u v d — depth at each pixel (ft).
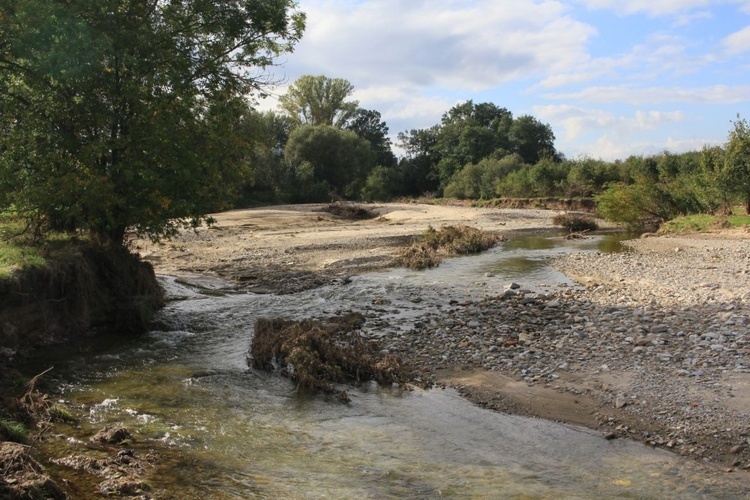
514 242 105.91
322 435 26.91
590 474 23.09
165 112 48.93
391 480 22.53
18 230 50.24
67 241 49.42
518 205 210.38
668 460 24.12
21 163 47.16
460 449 25.48
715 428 26.27
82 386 32.55
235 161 56.80
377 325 46.21
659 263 72.23
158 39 49.75
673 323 42.37
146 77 48.80
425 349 39.75
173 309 52.16
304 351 35.22
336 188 279.49
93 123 48.47
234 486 21.53
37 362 36.42
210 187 52.54
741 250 78.89
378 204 229.66
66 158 47.42
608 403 29.76
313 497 20.94
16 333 37.88
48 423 26.00
